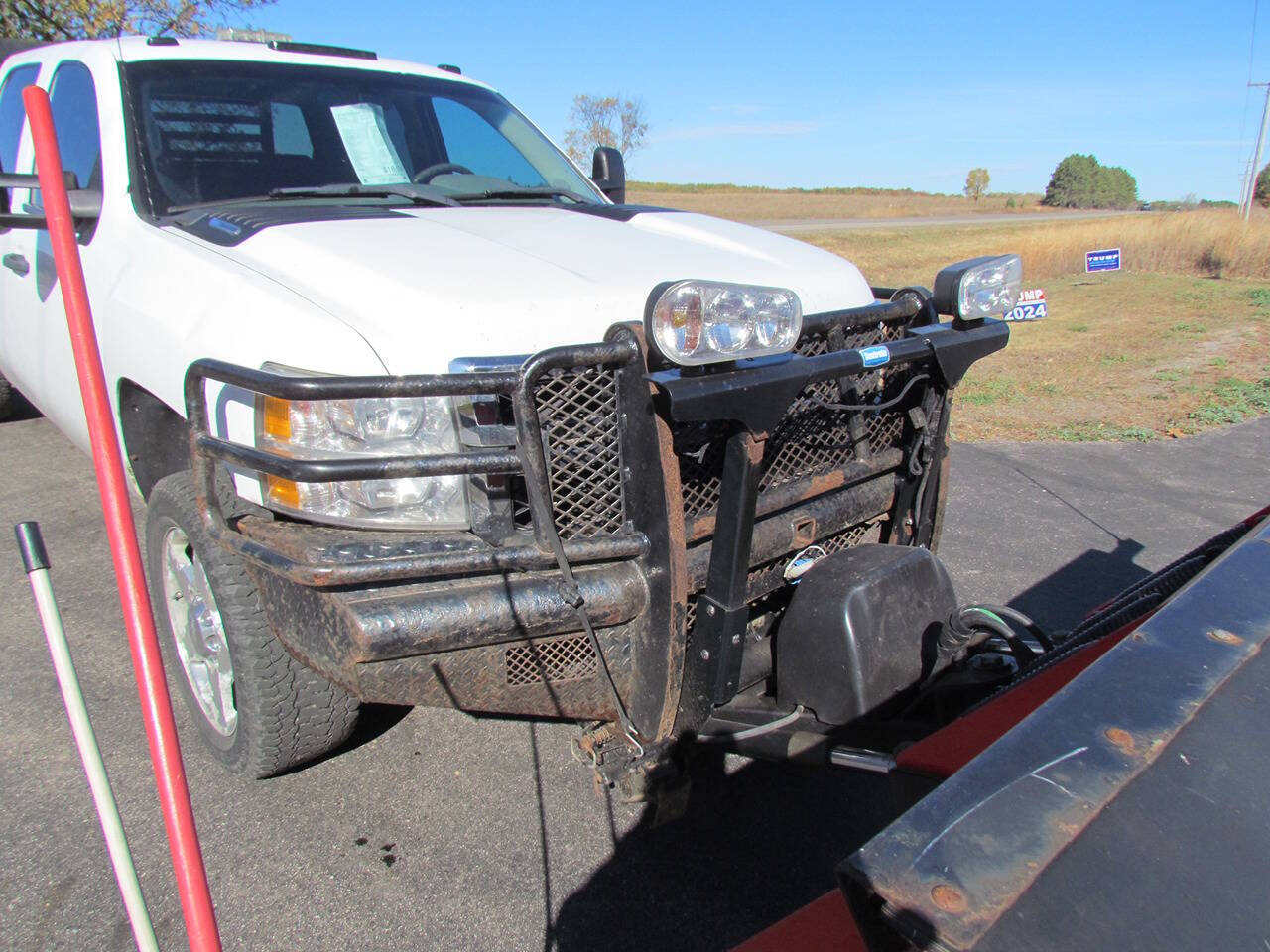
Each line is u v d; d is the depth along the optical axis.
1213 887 1.15
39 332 4.11
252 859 2.71
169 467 3.40
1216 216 21.48
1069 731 1.36
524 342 2.33
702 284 2.10
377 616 2.12
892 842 1.17
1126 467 6.78
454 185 3.68
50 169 1.38
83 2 10.26
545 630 2.27
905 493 3.08
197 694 3.12
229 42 3.94
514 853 2.77
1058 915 1.09
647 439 2.27
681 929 2.50
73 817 2.85
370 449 2.26
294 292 2.48
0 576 4.45
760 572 2.73
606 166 4.55
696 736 2.48
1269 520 2.12
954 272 2.88
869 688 2.45
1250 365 10.34
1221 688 1.46
